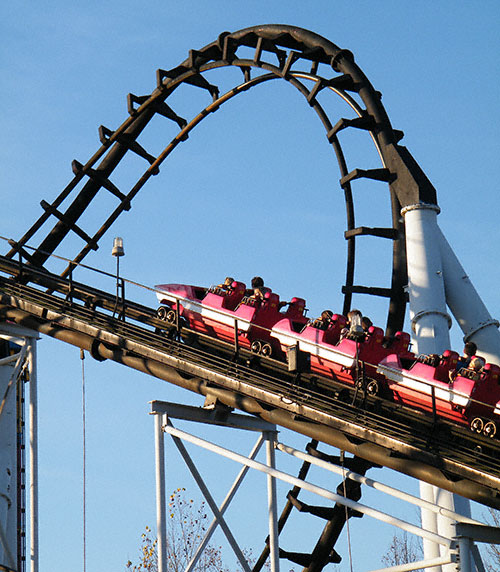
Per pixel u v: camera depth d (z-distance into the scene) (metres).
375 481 46.09
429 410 51.19
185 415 49.06
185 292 59.94
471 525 40.12
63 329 55.50
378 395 52.34
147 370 52.62
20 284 57.81
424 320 59.88
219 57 75.56
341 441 46.88
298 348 50.25
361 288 64.06
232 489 49.78
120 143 79.69
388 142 63.69
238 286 59.09
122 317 53.94
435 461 43.81
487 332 61.25
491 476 42.28
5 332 56.75
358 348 48.31
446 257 61.84
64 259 55.34
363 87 65.56
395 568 43.59
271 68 70.69
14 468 59.50
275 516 50.72
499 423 49.09
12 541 58.81
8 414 59.62
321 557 56.94
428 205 61.38
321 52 68.44
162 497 47.28
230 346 57.03
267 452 51.59
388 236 63.97
